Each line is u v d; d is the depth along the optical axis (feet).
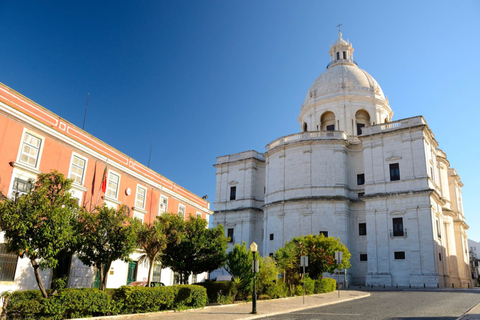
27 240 43.52
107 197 73.10
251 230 182.91
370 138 152.97
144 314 52.19
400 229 138.10
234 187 195.93
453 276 155.22
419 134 142.72
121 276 77.71
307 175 159.53
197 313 55.52
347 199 152.35
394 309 60.64
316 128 191.42
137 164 84.89
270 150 174.50
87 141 69.97
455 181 192.03
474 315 51.52
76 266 66.08
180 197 101.04
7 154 54.13
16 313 41.88
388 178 145.48
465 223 191.42
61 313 44.29
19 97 56.70
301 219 154.61
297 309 62.13
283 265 90.22
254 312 56.54
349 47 218.18
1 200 46.62
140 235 60.49
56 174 48.75
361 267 147.54
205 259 74.38
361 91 188.03
